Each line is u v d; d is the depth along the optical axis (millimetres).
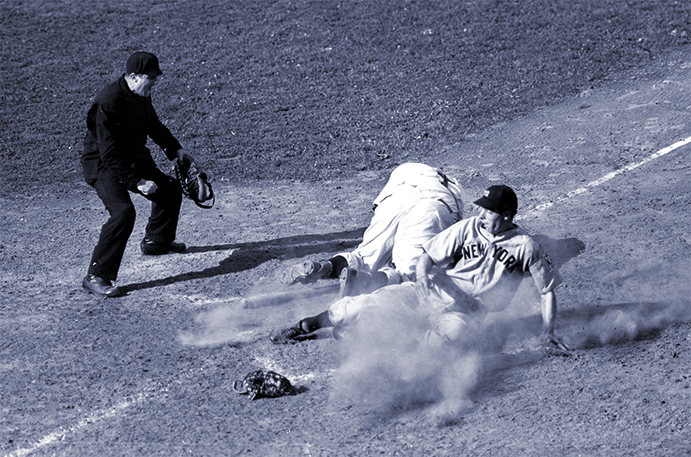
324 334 23109
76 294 27281
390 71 56062
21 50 64312
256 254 30625
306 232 32875
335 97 52562
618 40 57000
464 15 65188
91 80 57938
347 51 60312
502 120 46844
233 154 44562
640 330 21578
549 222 31047
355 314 21109
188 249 31688
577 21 61250
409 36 61938
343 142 45500
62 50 64250
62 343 23250
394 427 17812
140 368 21469
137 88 26422
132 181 26828
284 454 16906
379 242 25188
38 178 42062
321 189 38812
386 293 21484
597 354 20438
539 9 64812
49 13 73000
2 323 24844
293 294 26422
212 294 26953
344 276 23109
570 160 38844
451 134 45594
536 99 49312
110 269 26984
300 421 18344
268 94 53812
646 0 64375
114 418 18922
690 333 21031
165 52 62781
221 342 23016
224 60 60375
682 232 28375
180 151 29391
